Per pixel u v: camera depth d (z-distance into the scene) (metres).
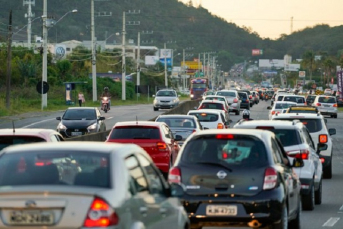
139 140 52.31
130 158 20.03
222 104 113.75
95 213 17.31
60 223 17.38
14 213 17.59
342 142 99.75
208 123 83.56
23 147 20.42
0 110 154.00
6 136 38.69
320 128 57.50
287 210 29.69
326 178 57.88
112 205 17.48
